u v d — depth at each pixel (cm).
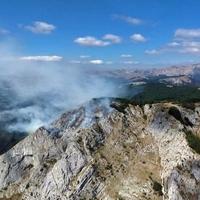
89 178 17750
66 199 17600
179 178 15250
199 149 16188
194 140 16800
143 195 16125
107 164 18250
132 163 17912
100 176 17725
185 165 15625
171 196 14962
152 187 16238
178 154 16412
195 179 15025
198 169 15238
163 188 15888
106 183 17388
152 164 17438
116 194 16750
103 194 17075
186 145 16500
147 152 18200
